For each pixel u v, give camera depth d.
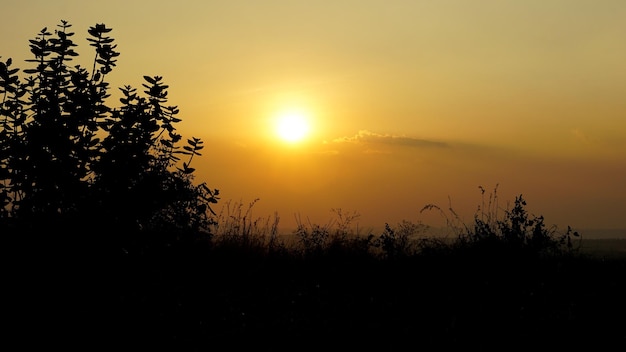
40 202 10.49
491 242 14.59
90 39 11.51
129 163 10.91
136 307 10.05
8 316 9.20
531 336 8.99
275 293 11.91
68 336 8.78
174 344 8.57
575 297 11.48
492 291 11.98
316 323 9.58
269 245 15.24
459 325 9.48
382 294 11.87
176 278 11.84
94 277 10.42
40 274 10.12
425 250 15.04
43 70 11.23
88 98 11.01
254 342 8.65
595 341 8.84
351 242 15.75
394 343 8.60
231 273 13.41
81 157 10.79
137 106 11.48
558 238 15.22
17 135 10.91
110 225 10.66
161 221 11.61
